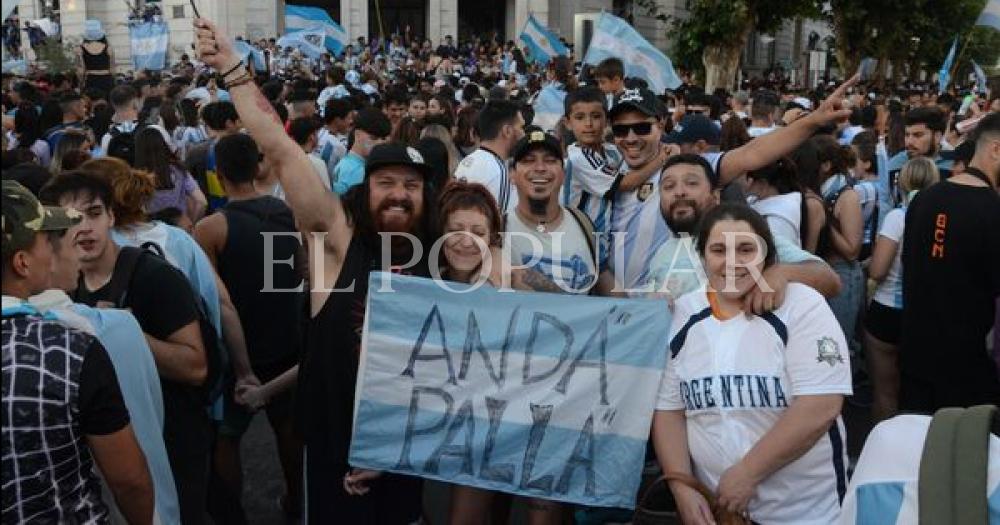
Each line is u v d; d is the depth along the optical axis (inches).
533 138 160.2
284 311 195.5
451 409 138.7
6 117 402.0
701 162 157.2
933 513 77.8
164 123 392.2
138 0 1331.2
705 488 126.8
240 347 177.5
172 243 161.2
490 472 138.3
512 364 137.8
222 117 305.4
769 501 126.6
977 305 176.2
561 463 137.1
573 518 171.8
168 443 148.9
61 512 100.1
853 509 84.7
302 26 741.3
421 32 1605.6
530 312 137.9
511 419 137.9
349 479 140.5
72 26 1408.7
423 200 144.9
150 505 110.5
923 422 86.1
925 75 1667.1
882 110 481.7
